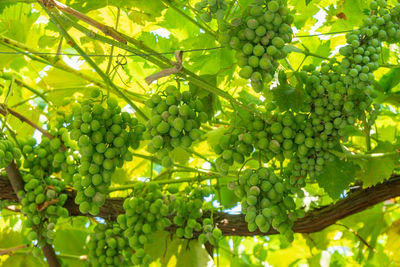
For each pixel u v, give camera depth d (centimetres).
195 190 168
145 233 155
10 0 150
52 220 159
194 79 139
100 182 135
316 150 144
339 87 139
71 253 197
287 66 167
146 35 177
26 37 178
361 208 171
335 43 181
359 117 146
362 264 234
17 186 160
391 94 169
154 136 133
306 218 173
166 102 133
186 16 150
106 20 169
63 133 158
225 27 132
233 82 176
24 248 179
